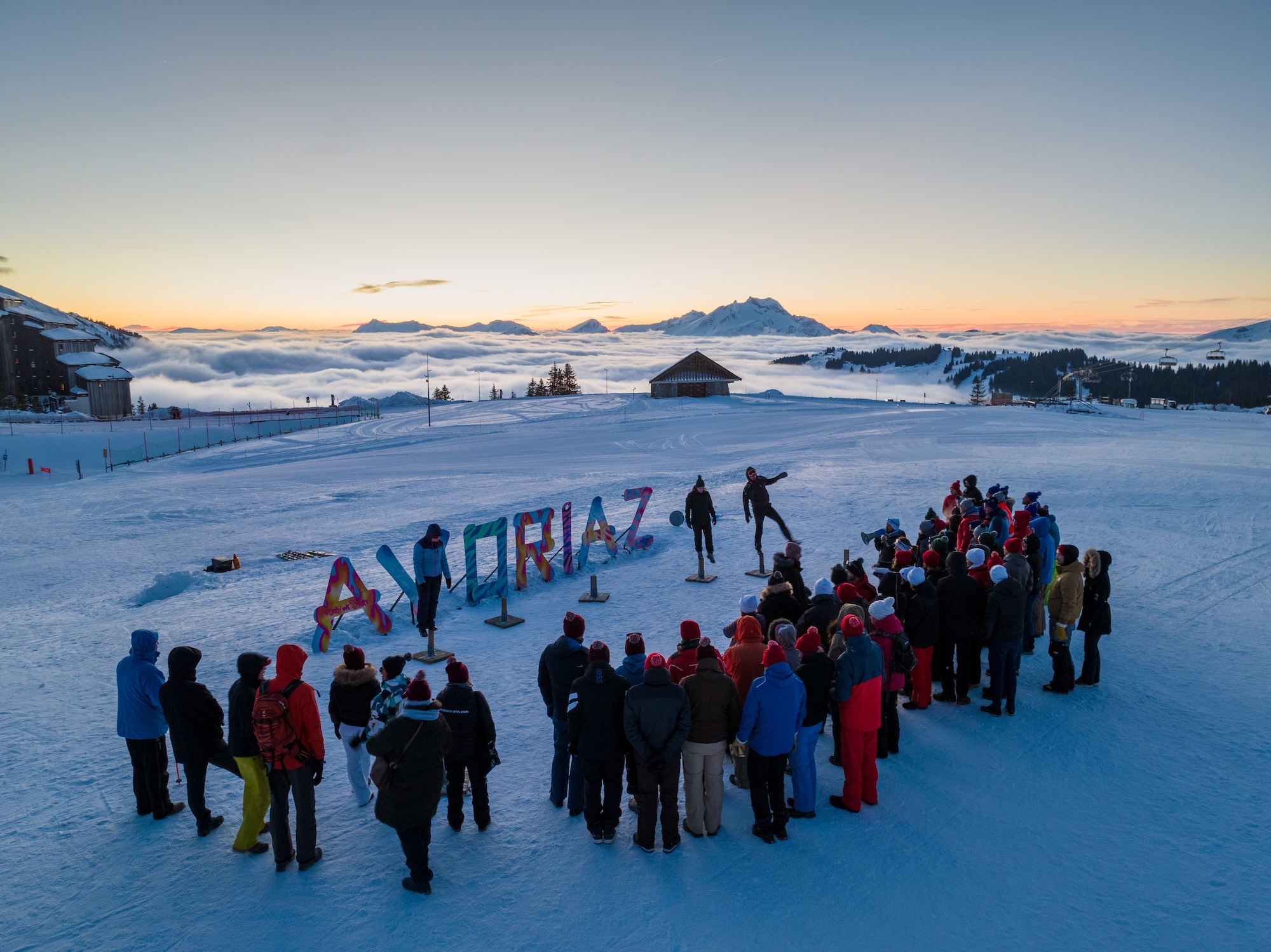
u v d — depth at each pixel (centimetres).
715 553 1756
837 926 538
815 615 808
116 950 518
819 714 671
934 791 721
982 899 566
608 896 573
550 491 3000
